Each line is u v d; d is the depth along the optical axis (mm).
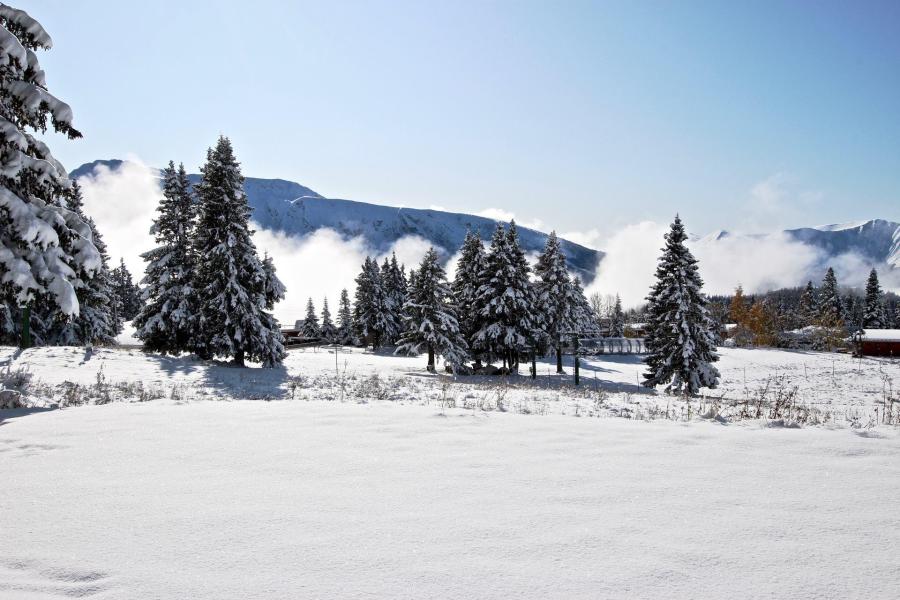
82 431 6953
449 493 4578
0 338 34219
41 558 3334
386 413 8266
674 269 33094
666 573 3084
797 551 3395
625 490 4656
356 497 4473
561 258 53062
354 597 2818
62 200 13164
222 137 28953
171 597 2838
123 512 4125
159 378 21812
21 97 11625
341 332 82375
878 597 2820
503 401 14109
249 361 30672
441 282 41531
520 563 3215
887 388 41906
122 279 86875
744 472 5215
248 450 6051
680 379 32625
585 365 55719
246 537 3623
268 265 31641
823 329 84000
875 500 4383
